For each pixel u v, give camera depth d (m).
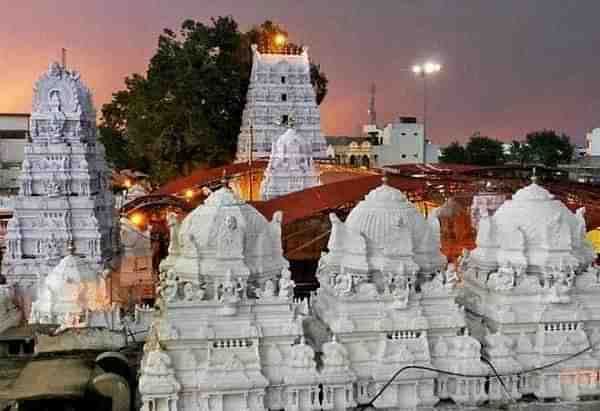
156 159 103.69
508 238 31.91
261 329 28.23
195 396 27.22
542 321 30.16
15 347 35.56
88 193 52.16
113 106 120.94
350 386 28.17
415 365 28.84
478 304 32.19
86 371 29.83
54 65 52.03
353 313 29.25
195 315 27.94
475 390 29.41
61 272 41.53
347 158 130.38
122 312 45.59
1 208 68.44
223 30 110.38
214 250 28.97
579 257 31.45
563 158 117.25
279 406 28.16
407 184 57.31
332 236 31.72
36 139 51.44
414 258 30.92
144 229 70.06
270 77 100.38
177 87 100.75
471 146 117.50
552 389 29.95
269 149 98.56
